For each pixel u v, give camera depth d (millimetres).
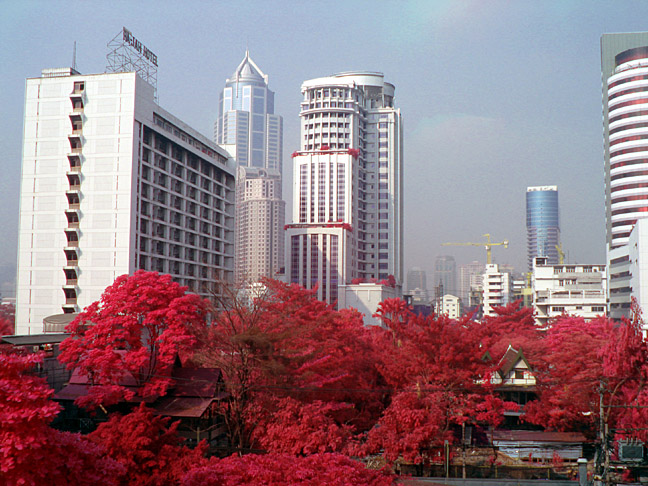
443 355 52250
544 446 49812
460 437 58344
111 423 33719
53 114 101062
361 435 43438
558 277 162875
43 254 99938
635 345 48938
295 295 56500
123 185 97875
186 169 117625
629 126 155375
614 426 47969
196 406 46781
